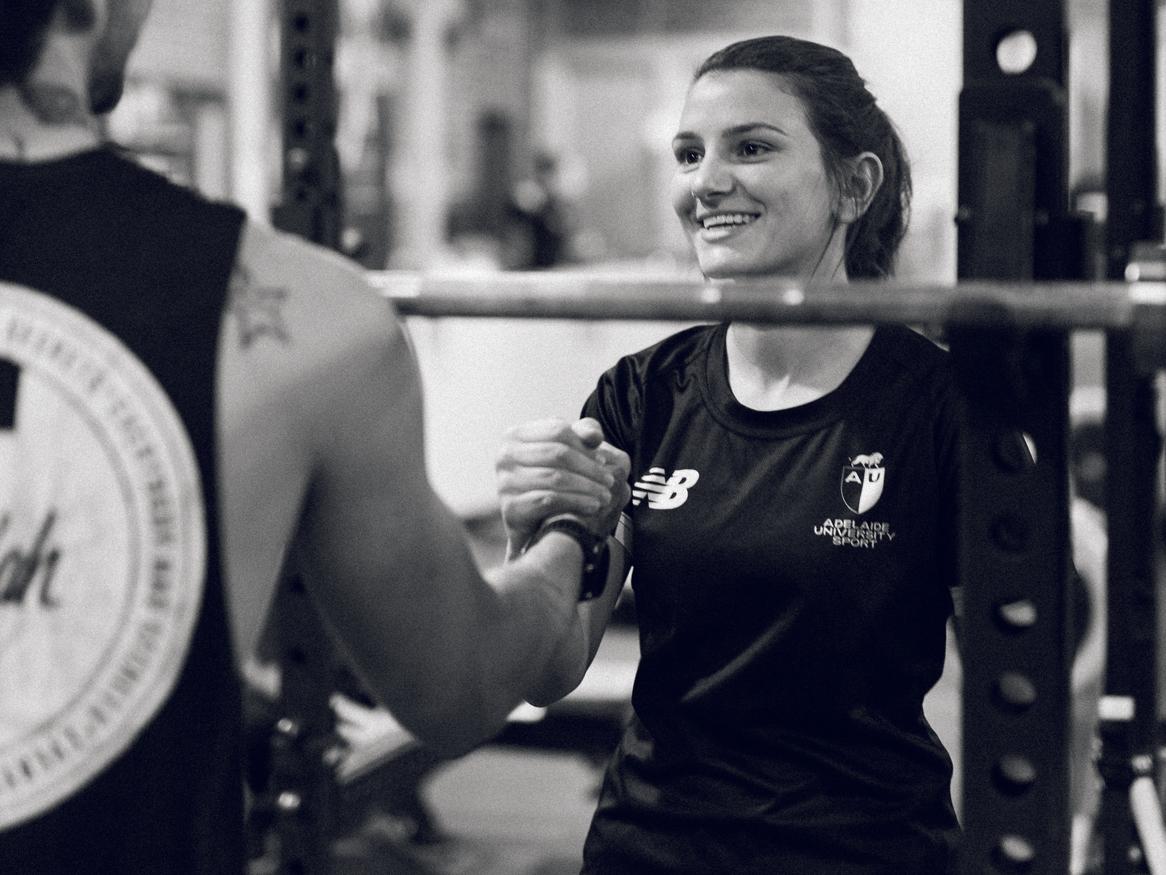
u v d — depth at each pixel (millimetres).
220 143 7734
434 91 13492
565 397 6020
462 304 1324
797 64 1896
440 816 4719
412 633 1270
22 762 1107
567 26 17484
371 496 1224
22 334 1126
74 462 1119
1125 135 1982
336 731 1981
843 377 1839
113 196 1171
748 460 1835
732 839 1791
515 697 1406
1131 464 1906
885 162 1964
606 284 1304
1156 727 1968
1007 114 1316
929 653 1823
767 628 1801
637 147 17438
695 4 17109
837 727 1793
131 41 1264
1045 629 1341
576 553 1563
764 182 1864
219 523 1126
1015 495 1342
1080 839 2518
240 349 1152
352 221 4680
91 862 1107
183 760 1120
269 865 1971
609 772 1928
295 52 2008
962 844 1371
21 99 1176
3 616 1116
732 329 1891
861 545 1769
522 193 13828
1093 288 1222
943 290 1236
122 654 1113
